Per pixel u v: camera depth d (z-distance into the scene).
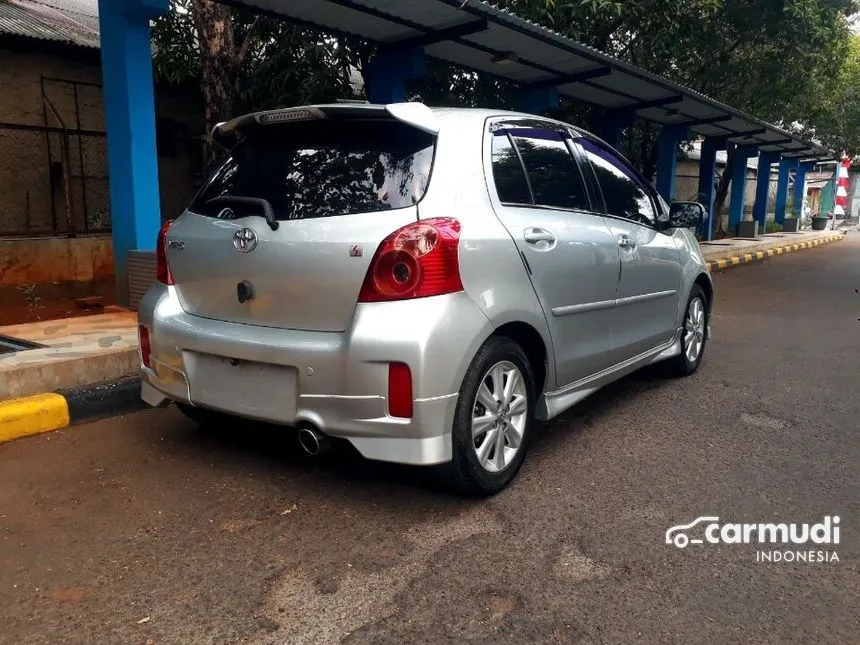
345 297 2.87
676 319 5.10
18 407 3.90
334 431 2.88
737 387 5.22
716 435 4.16
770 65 13.08
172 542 2.81
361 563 2.67
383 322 2.79
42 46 9.07
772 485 3.46
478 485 3.12
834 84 17.47
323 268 2.90
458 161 3.12
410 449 2.84
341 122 3.21
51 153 9.45
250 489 3.29
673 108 11.95
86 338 5.05
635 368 4.59
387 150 3.10
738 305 9.42
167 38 9.15
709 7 10.48
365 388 2.80
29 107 9.22
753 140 17.77
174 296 3.44
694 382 5.36
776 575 2.67
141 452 3.71
